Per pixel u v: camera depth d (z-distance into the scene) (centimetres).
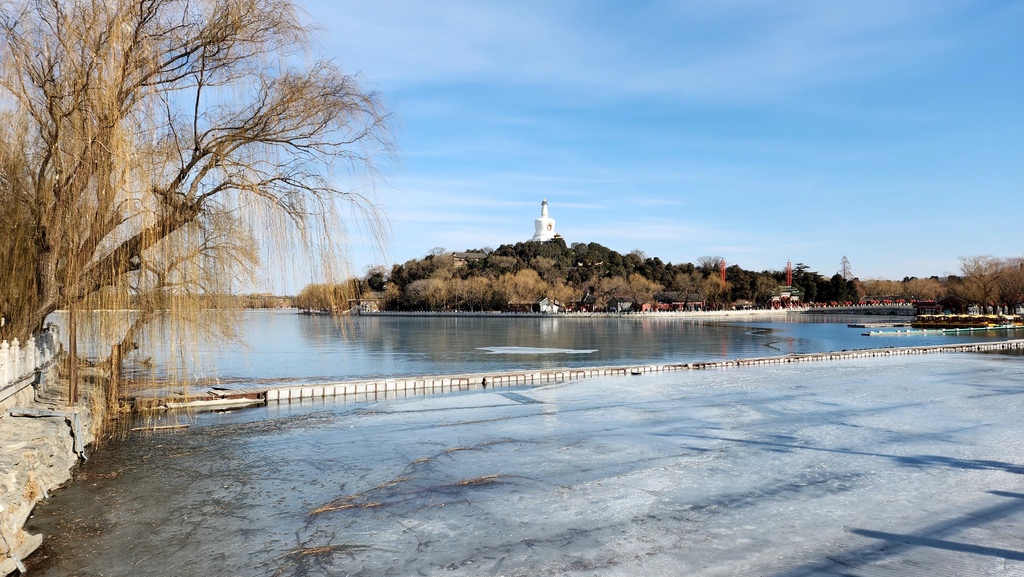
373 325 9506
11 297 1456
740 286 15888
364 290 2750
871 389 2767
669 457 1587
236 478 1410
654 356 4541
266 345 5644
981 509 1184
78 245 1414
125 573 927
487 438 1809
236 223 1622
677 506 1216
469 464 1525
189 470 1473
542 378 3134
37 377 1683
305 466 1512
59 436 1339
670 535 1068
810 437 1805
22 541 963
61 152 1355
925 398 2502
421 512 1191
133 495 1285
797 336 7062
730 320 12262
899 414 2153
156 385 2380
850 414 2158
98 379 1745
